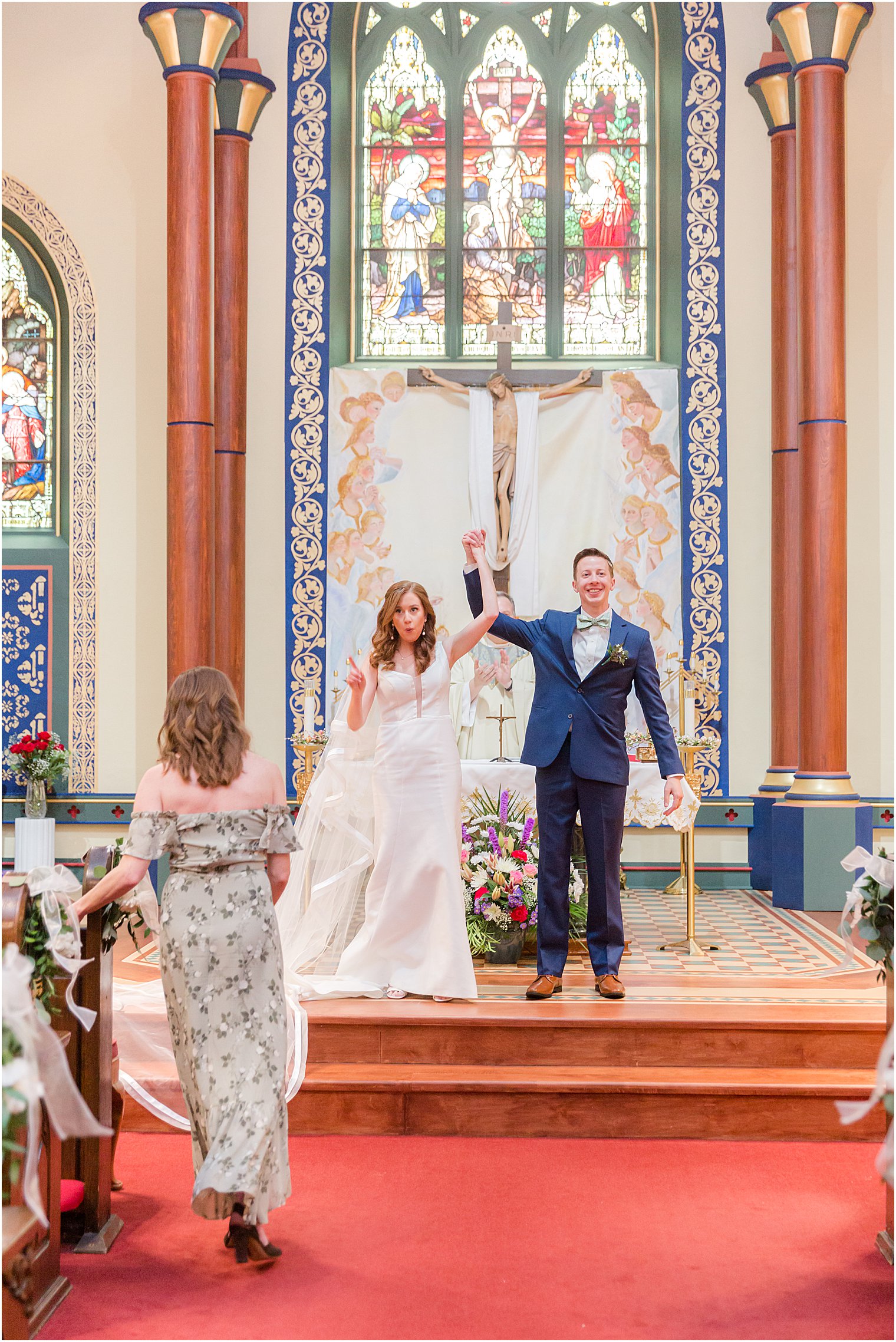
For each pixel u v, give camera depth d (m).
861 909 3.26
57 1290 2.88
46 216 8.26
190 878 3.11
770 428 8.25
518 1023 4.32
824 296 6.79
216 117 8.05
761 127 8.27
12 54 8.25
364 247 8.67
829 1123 4.09
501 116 8.66
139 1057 4.38
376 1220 3.37
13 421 8.45
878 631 7.99
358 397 8.34
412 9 8.61
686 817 4.67
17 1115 2.62
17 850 7.96
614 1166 3.81
